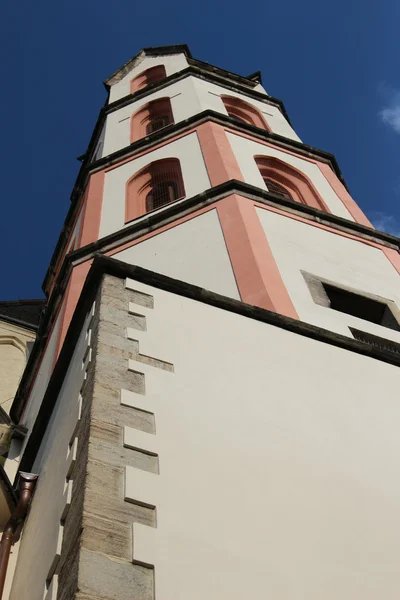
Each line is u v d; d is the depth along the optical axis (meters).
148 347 8.98
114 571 6.10
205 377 8.82
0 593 8.98
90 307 10.34
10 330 22.45
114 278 10.24
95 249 16.98
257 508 7.25
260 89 28.88
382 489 8.20
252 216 15.96
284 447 8.20
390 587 6.93
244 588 6.37
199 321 9.91
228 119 21.89
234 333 9.96
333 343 10.68
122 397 7.95
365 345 10.80
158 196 19.58
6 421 16.28
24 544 9.59
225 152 19.62
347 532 7.39
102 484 6.86
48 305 17.69
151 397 8.13
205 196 16.86
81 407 8.36
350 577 6.88
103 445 7.29
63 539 7.02
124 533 6.47
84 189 21.50
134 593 5.99
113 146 23.31
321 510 7.54
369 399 9.74
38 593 7.46
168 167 20.33
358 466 8.39
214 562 6.51
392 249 17.34
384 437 9.09
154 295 10.13
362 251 16.62
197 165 19.27
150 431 7.66
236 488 7.38
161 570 6.25
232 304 10.47
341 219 17.39
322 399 9.32
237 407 8.52
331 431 8.79
